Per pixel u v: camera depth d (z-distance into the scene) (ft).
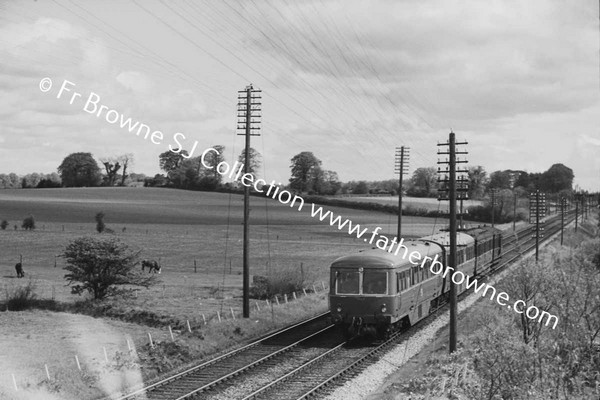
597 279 103.45
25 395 67.26
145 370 80.38
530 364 66.80
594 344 88.43
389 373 81.61
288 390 70.74
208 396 68.44
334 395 70.18
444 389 71.51
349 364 83.66
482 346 71.51
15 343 91.97
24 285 150.00
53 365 79.00
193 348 91.20
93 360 81.61
